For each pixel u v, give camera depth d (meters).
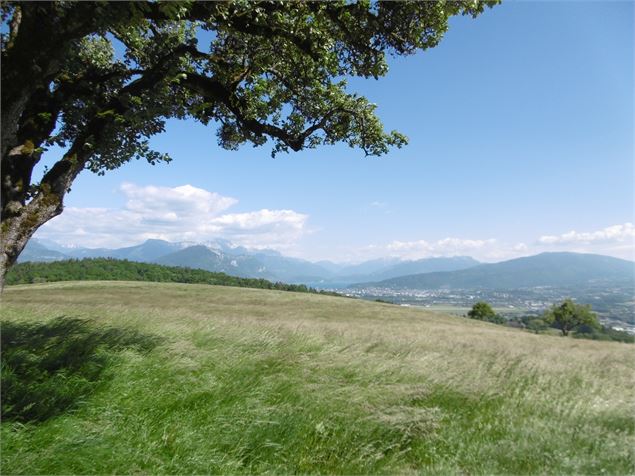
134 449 4.35
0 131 5.04
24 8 4.94
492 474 4.39
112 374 6.14
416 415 5.48
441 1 6.71
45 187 5.68
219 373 6.71
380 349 10.39
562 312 79.12
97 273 109.25
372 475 4.39
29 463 3.85
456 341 15.42
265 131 9.00
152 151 8.66
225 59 9.28
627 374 9.26
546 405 6.23
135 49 8.80
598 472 4.41
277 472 4.35
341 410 5.53
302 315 41.81
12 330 9.33
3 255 5.16
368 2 7.14
